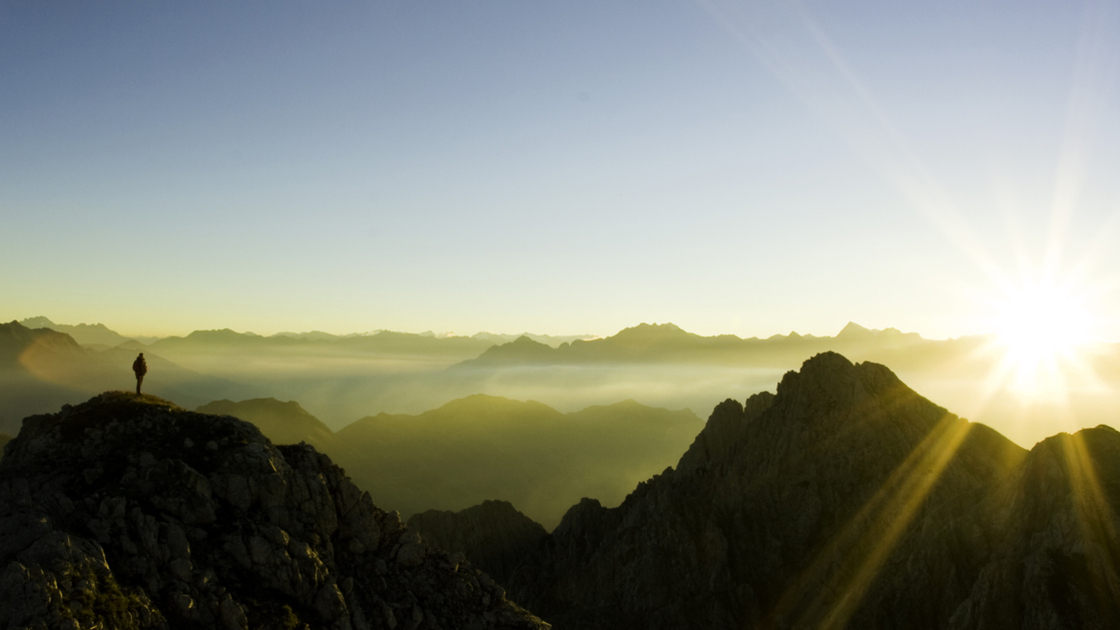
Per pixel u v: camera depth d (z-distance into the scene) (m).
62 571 36.53
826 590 97.56
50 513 41.28
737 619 101.38
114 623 36.78
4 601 34.34
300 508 50.62
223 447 50.12
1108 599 67.62
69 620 34.88
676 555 112.06
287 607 44.25
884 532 100.94
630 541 121.12
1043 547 74.62
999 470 105.31
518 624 54.22
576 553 136.88
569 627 111.44
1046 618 68.81
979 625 72.62
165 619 39.41
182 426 50.62
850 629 88.44
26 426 50.97
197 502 45.75
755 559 108.44
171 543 42.84
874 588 91.81
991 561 80.25
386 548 54.97
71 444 47.41
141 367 56.16
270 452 51.34
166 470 46.44
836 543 102.44
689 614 102.94
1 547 37.50
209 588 42.22
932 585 86.00
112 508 42.75
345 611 47.03
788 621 97.81
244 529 46.47
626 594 112.56
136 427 49.34
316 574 47.03
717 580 106.06
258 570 45.22
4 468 47.72
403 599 51.84
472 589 55.75
